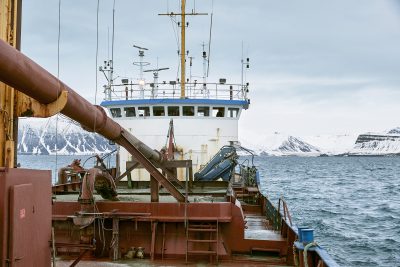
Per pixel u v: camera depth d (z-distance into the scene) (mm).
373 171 176000
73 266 10516
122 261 12258
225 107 22719
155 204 12617
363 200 63000
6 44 6082
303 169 197500
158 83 23094
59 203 12977
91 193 12336
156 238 12688
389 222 41344
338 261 26094
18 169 6656
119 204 12711
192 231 12633
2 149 7996
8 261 6285
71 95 8297
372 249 29219
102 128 10828
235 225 12680
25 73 6535
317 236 33812
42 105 7910
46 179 7820
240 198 23469
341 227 38219
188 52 24781
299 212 48594
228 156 20781
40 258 7480
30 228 7008
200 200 15164
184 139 22453
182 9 24234
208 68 24375
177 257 12531
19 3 8688
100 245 12750
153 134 22609
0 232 6223
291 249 12047
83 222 11992
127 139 12445
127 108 22984
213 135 22578
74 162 19750
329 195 70500
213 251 12250
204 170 21109
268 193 73750
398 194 73062
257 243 12680
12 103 8102
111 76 23531
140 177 22328
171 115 22578
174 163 14688
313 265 9422
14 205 6371
